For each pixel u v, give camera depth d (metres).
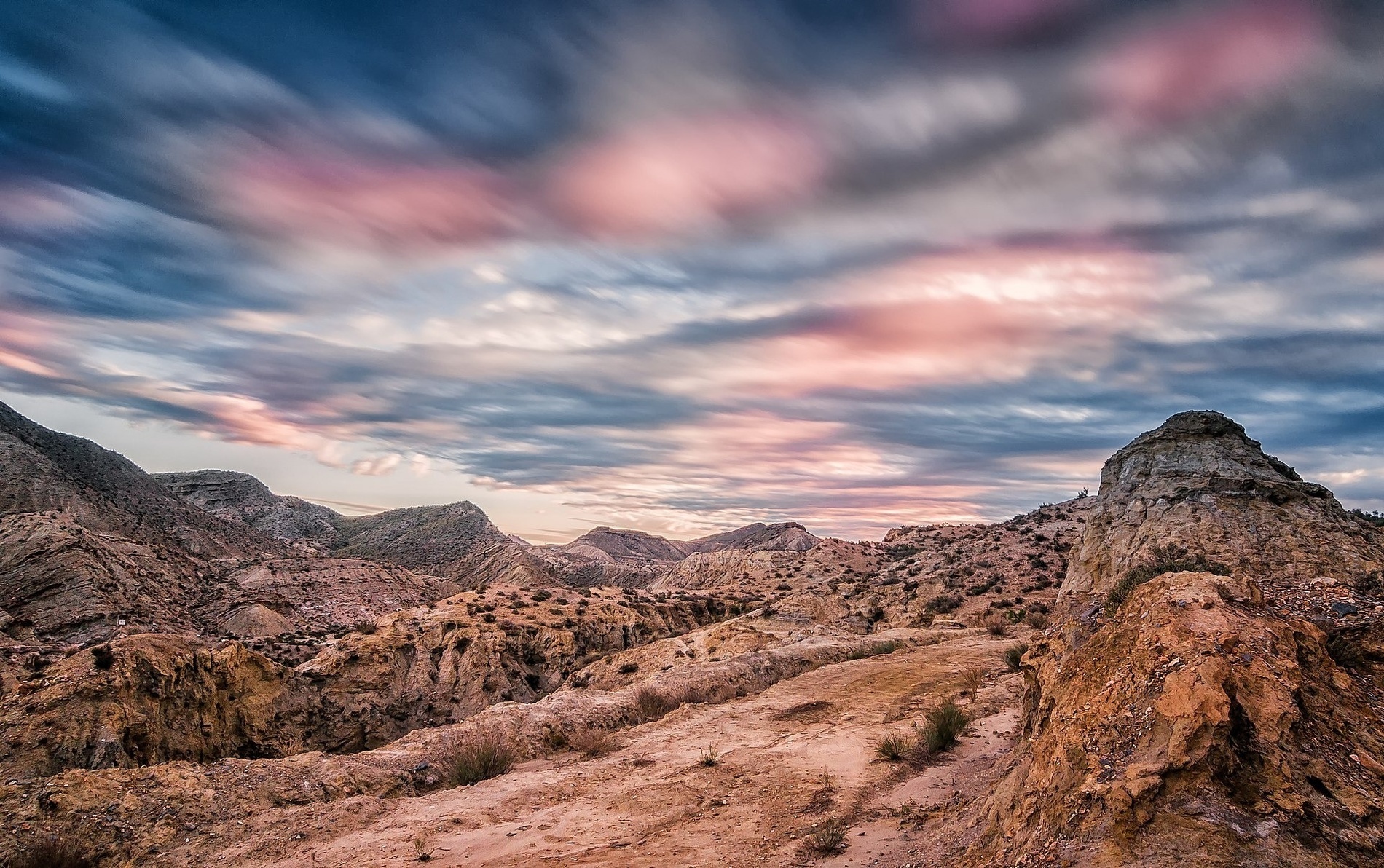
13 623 52.50
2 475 84.75
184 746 21.75
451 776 14.84
